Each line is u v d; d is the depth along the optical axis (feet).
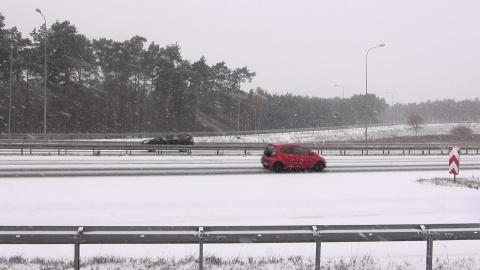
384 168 83.25
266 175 69.82
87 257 28.19
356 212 43.50
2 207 43.06
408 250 30.76
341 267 25.61
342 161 97.81
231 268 25.25
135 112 224.53
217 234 22.68
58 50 181.06
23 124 199.52
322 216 41.55
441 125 325.01
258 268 25.53
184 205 45.50
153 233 22.47
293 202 48.08
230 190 54.95
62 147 101.81
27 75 195.52
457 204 47.96
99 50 207.51
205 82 235.40
